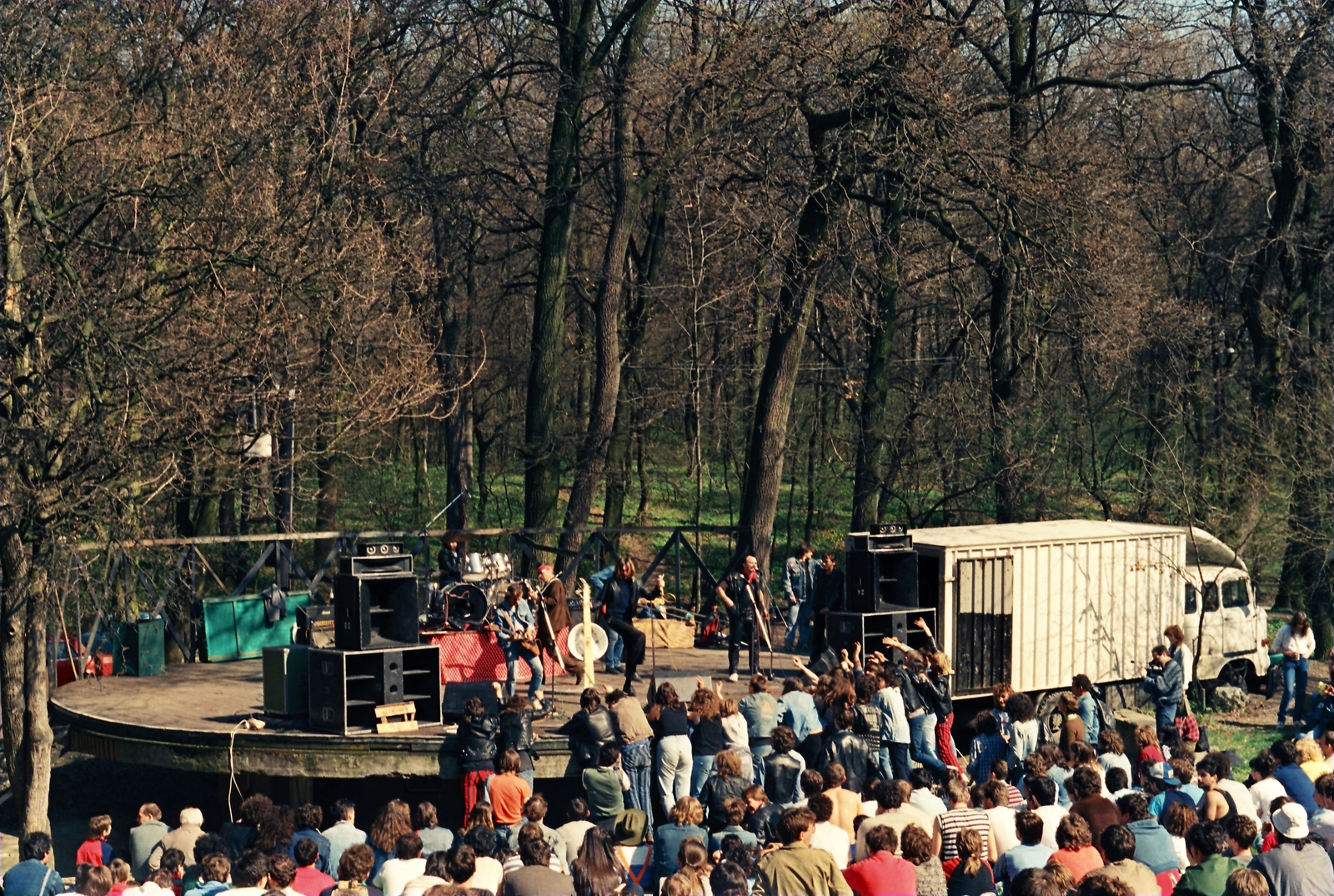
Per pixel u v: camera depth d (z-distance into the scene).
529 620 17.23
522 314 47.22
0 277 15.90
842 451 37.44
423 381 24.11
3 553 15.28
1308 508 26.64
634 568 18.08
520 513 46.56
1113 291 25.48
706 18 27.02
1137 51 28.36
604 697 18.06
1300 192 30.50
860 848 10.55
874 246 26.97
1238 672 24.20
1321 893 9.45
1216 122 35.19
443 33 30.73
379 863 11.80
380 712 15.89
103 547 16.48
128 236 18.59
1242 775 18.56
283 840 11.83
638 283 37.84
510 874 9.70
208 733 16.28
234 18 23.45
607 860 10.27
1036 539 20.23
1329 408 26.77
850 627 18.75
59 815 18.53
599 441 30.70
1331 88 27.95
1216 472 30.08
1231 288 35.53
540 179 35.16
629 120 30.69
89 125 18.25
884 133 25.09
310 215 20.73
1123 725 19.45
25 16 18.00
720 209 26.64
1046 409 30.39
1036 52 29.09
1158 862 10.23
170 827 18.08
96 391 15.17
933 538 19.89
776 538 43.84
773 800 13.93
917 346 39.47
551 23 30.81
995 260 27.77
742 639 20.42
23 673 15.95
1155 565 21.67
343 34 23.22
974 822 10.77
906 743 15.34
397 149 30.05
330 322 21.30
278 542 22.59
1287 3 27.17
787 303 27.00
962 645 19.48
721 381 40.03
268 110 21.89
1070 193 25.12
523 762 15.38
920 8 24.22
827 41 24.06
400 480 41.69
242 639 21.78
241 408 19.69
